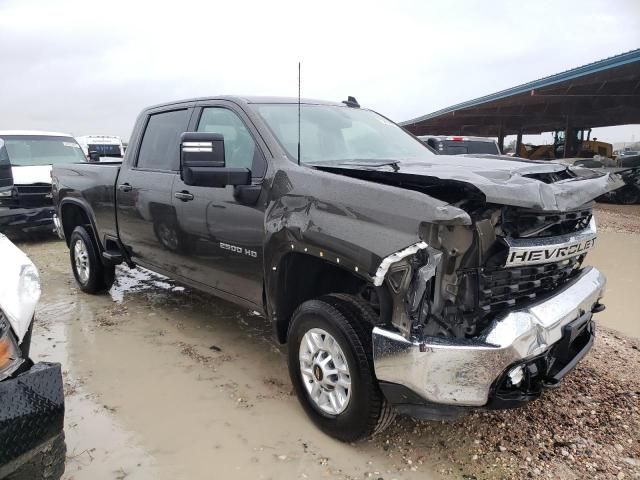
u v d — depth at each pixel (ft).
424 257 7.93
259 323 16.39
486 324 8.41
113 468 9.12
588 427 10.36
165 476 8.92
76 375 12.68
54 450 6.91
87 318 16.78
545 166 10.21
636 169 57.67
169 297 19.06
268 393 11.87
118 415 10.85
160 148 14.98
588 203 9.66
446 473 9.03
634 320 17.06
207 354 13.99
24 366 6.88
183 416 10.84
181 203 13.34
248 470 9.09
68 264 24.53
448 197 8.59
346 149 12.50
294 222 9.93
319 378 10.00
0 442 6.18
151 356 13.84
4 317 6.77
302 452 9.61
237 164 12.15
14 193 28.12
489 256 8.39
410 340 8.11
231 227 11.81
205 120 13.53
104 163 19.34
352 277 10.63
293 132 11.96
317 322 9.77
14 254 7.66
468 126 137.18
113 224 16.65
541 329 8.50
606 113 96.22
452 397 8.07
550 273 9.48
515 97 79.56
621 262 26.32
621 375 12.60
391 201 8.41
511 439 9.97
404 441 9.96
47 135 34.96
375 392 8.98
